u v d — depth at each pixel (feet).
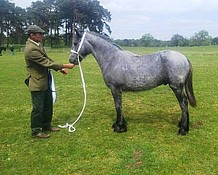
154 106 31.35
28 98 37.09
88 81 51.83
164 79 21.40
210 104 31.78
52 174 16.65
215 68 72.43
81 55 23.18
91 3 304.09
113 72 21.88
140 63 21.52
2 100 36.09
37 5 311.06
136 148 19.58
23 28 312.29
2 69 73.56
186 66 20.84
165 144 20.29
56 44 313.73
